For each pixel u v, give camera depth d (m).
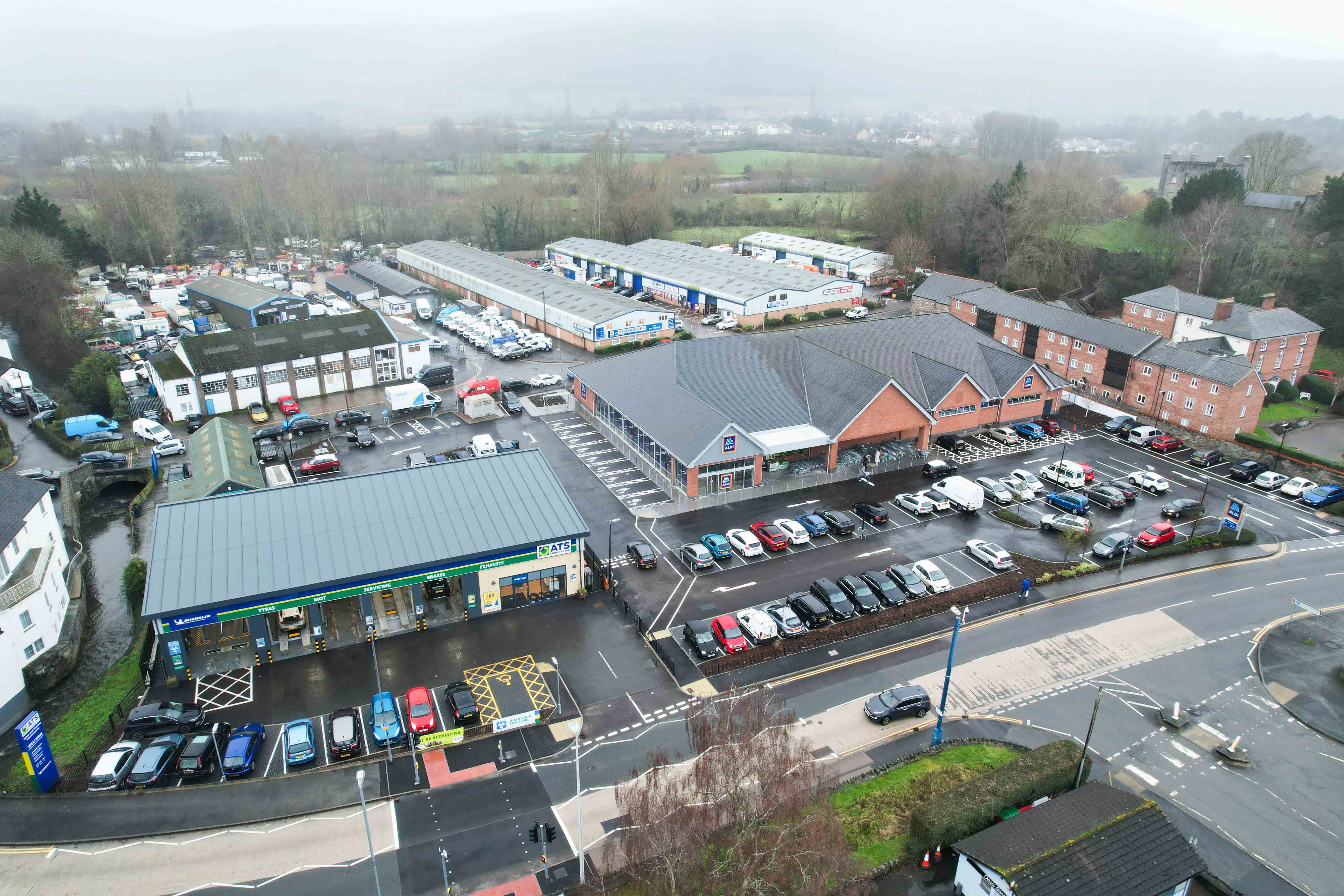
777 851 31.20
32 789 40.84
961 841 34.44
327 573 49.44
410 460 76.00
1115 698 47.34
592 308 114.81
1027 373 83.31
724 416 70.94
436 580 51.72
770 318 126.62
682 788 34.44
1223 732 44.88
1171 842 34.53
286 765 41.88
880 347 86.25
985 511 68.06
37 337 107.25
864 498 69.69
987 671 49.38
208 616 46.69
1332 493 69.44
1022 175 149.75
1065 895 31.73
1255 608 55.50
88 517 72.06
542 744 43.47
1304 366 96.75
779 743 34.09
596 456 77.50
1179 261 129.12
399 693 46.97
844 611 53.41
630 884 34.81
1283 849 37.72
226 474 64.56
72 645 52.22
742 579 58.03
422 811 39.22
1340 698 47.38
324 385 94.69
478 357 109.00
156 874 35.84
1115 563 60.50
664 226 187.12
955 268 158.62
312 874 35.84
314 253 183.38
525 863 36.38
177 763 42.03
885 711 44.75
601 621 53.56
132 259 164.75
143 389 94.38
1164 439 79.62
